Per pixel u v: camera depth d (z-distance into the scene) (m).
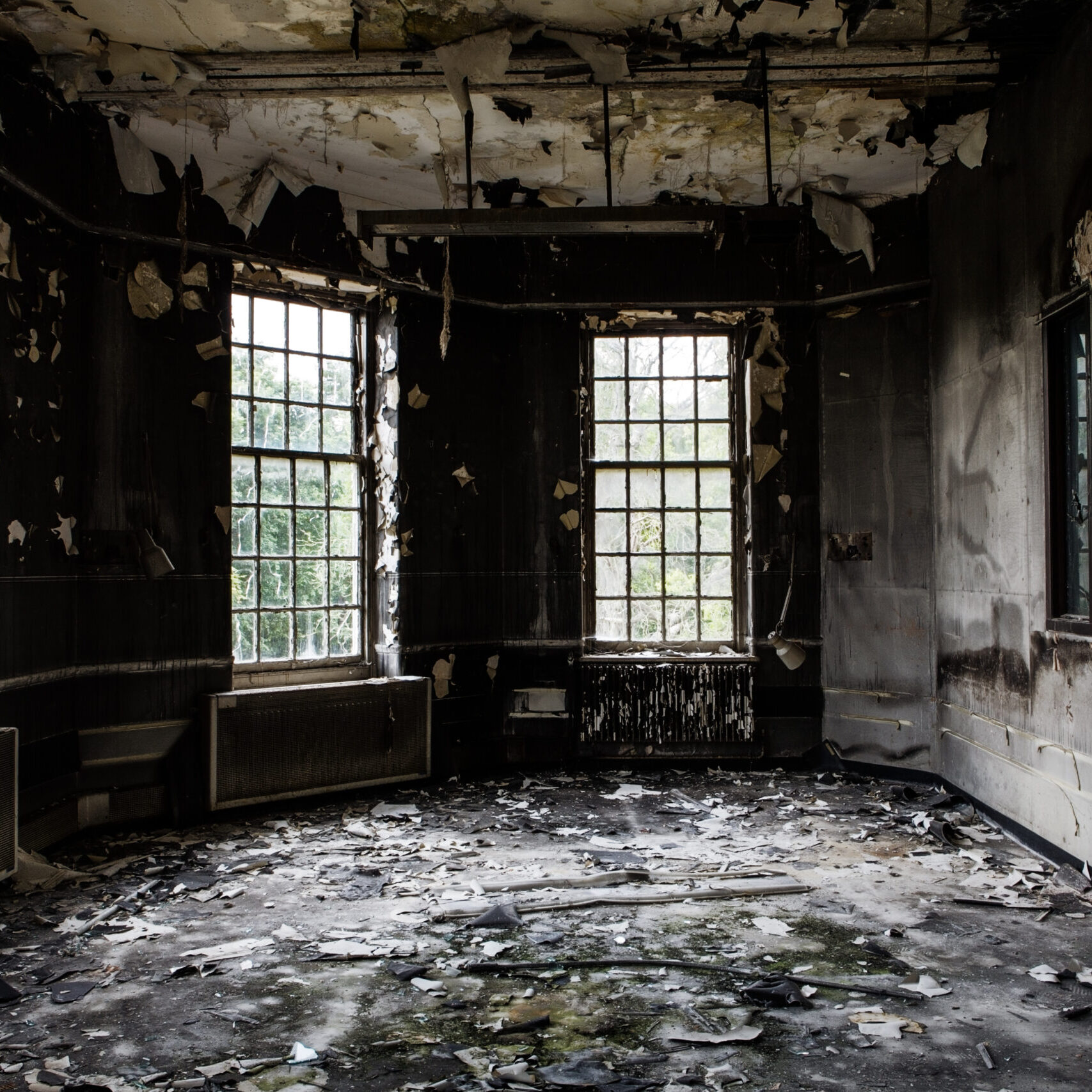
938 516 5.75
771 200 4.28
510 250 6.48
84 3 3.95
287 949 3.31
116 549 4.93
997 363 4.86
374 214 4.13
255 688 5.45
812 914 3.63
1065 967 3.11
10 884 3.99
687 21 4.11
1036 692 4.41
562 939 3.39
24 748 4.33
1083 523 4.05
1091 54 3.84
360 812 5.32
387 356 6.06
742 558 6.44
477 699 6.31
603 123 5.08
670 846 4.56
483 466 6.40
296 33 4.21
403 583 5.98
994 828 4.86
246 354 5.52
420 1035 2.68
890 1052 2.56
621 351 6.54
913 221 5.97
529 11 4.05
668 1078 2.43
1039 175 4.35
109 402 4.94
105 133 4.93
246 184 5.46
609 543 6.50
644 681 6.29
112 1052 2.59
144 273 5.07
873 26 4.14
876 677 6.05
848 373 6.23
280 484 5.64
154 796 5.02
